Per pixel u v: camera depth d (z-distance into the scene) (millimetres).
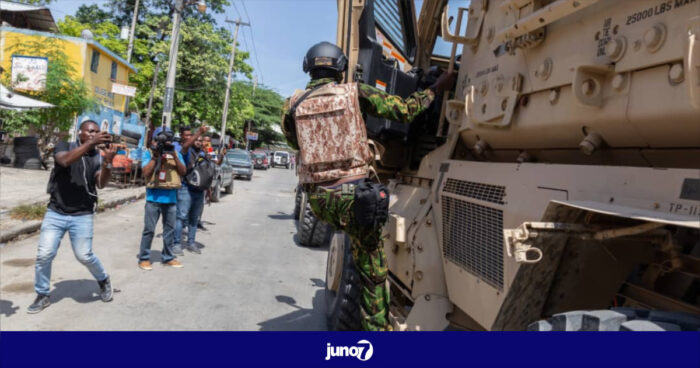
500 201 2434
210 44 33094
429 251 3074
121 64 22875
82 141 4395
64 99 17250
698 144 1797
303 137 2742
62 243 6930
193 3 18719
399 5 4785
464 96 3197
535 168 2266
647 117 1859
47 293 4352
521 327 2307
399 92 4156
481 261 2549
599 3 2084
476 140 3164
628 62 1906
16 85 16625
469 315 2641
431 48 4941
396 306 3492
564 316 1677
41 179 13688
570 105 2236
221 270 6281
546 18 2240
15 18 21875
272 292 5438
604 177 1867
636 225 1642
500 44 2814
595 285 2117
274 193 19172
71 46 19078
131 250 6992
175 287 5367
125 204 11648
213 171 7270
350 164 2713
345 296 3553
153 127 32500
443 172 3215
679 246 1751
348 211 2668
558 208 1817
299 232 8312
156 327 4141
